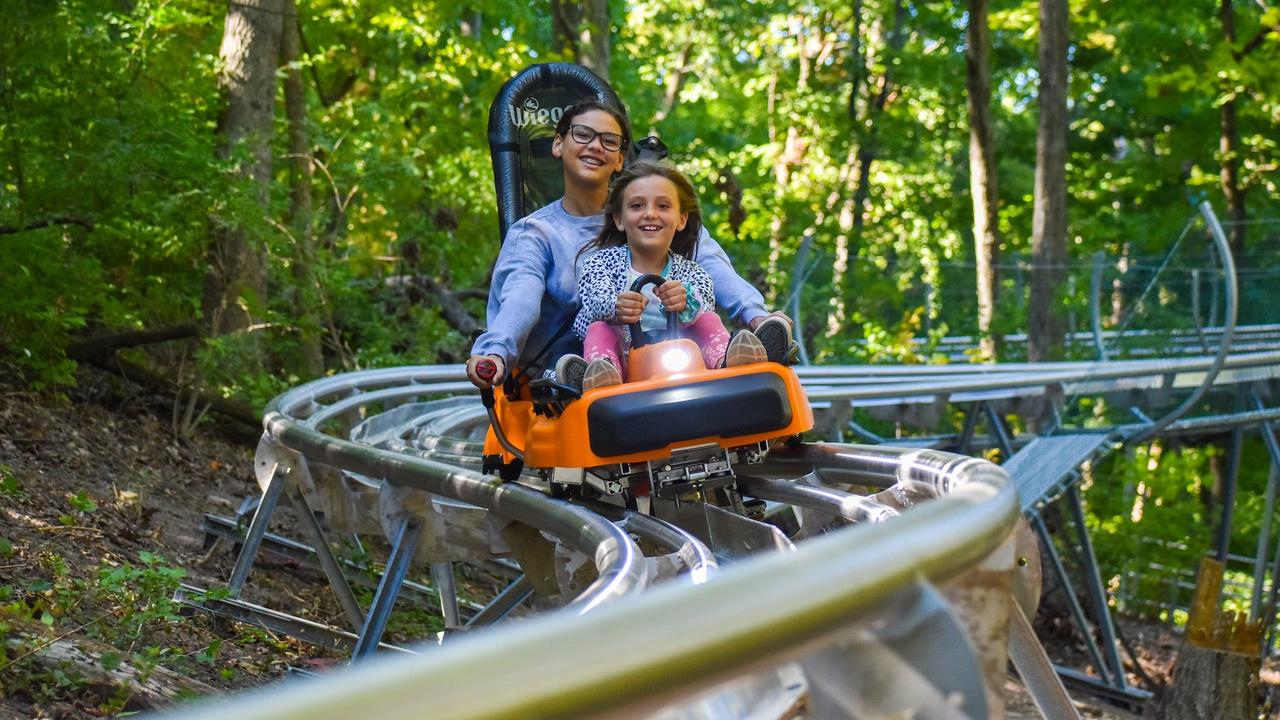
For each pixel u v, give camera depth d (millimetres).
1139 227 24766
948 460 3580
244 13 13031
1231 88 20531
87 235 11195
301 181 14914
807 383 11367
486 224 19500
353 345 15430
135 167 10703
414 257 16938
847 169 31906
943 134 30016
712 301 4727
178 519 8195
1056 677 2725
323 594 7543
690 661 970
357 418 8484
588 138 5129
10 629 4086
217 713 748
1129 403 12336
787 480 4457
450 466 4828
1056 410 12273
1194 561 18391
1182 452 20969
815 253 17219
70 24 10242
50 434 8766
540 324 5113
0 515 6309
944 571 1393
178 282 12148
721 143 34688
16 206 9992
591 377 4184
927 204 30750
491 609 5879
